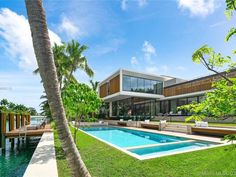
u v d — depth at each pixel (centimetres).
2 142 1349
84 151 863
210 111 340
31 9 260
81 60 2256
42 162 670
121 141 1520
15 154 1243
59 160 701
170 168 580
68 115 1075
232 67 367
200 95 2609
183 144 1128
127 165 622
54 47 2120
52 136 1330
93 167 614
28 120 2709
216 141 1107
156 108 3528
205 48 364
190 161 639
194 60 376
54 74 266
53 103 264
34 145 1540
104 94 3669
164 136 1548
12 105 7150
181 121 2527
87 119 1135
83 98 1048
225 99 318
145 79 3084
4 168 906
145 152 988
